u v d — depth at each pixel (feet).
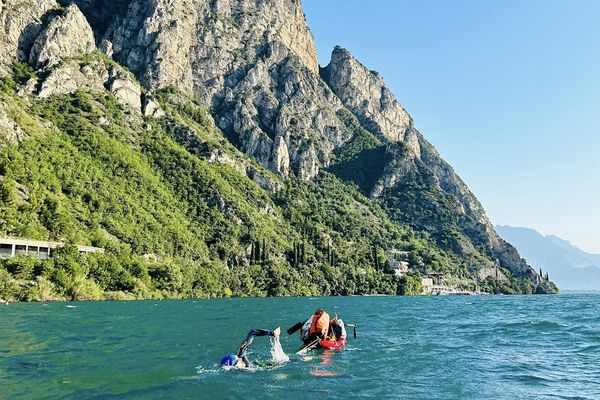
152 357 80.38
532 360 85.05
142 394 55.31
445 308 276.82
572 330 135.54
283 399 55.47
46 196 420.36
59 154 535.60
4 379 61.46
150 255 466.70
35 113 633.20
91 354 81.97
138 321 151.02
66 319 150.61
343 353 91.35
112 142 648.79
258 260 602.44
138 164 644.27
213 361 77.97
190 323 148.25
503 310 252.62
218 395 56.13
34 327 123.65
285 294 557.33
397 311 242.17
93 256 353.92
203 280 457.27
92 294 319.68
